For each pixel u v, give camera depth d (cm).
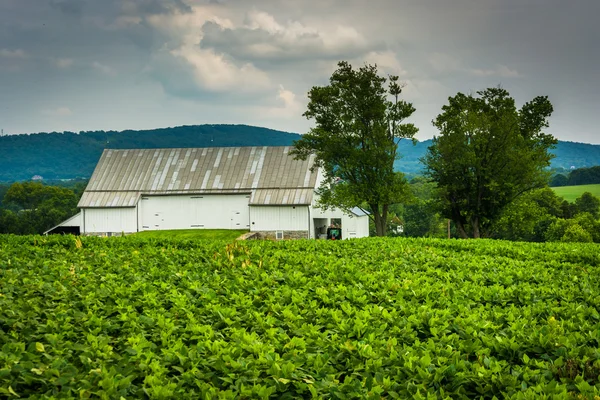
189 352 790
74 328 952
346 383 723
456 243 2708
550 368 804
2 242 2591
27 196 13662
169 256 1912
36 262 1673
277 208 6919
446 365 798
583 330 987
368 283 1377
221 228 7162
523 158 5656
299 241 2625
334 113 6012
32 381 700
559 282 1567
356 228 7075
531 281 1609
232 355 788
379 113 5841
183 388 699
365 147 6034
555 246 2680
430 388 723
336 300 1213
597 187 17512
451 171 5931
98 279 1413
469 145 5894
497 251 2433
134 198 7294
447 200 6172
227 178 7281
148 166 7606
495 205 5978
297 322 1001
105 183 7506
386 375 761
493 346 892
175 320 1016
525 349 889
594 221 8938
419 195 13350
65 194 12938
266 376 753
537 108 6331
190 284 1315
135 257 1828
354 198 5762
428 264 1831
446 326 975
